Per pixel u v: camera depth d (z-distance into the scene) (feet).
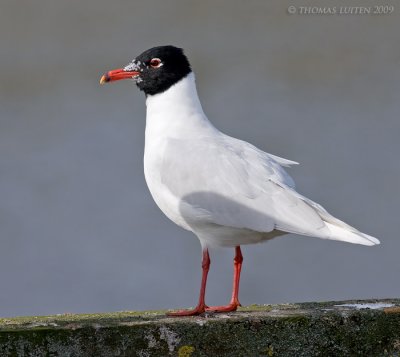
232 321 25.71
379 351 26.40
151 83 31.91
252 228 28.86
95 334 24.99
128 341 25.18
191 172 29.76
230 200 29.17
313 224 28.17
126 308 48.70
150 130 31.78
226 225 29.37
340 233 27.84
